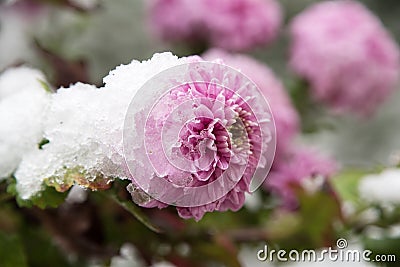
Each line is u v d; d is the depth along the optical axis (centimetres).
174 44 79
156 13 79
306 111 79
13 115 39
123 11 86
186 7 77
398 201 58
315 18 80
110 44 84
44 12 74
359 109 80
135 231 52
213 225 56
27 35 72
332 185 56
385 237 57
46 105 39
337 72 77
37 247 52
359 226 59
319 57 77
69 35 79
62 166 35
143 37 86
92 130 34
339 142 103
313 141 91
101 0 59
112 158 34
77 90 36
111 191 36
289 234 57
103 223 51
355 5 82
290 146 65
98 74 80
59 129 35
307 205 55
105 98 34
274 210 62
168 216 49
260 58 93
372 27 79
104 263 51
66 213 50
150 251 52
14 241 47
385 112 106
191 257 53
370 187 59
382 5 116
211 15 77
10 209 49
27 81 46
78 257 52
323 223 56
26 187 38
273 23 80
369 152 103
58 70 52
